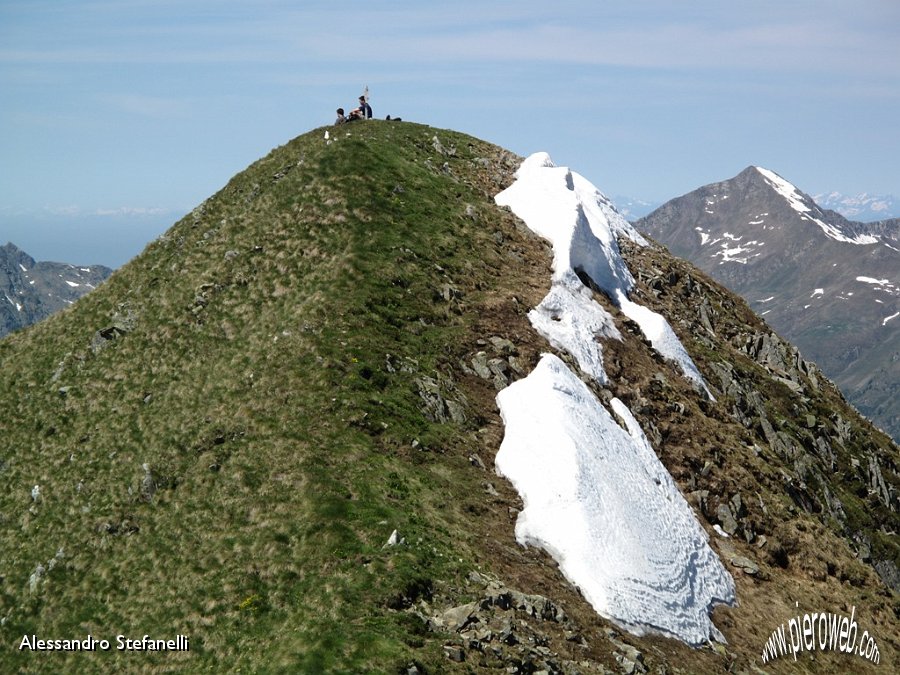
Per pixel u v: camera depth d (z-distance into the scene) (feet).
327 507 127.65
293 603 114.52
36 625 132.16
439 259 196.34
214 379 167.02
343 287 178.81
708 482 177.58
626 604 130.11
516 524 138.41
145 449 158.10
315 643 103.60
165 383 173.78
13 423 180.24
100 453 162.81
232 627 115.55
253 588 119.85
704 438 187.11
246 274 192.95
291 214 205.16
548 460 147.33
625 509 147.74
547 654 108.68
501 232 216.74
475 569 122.21
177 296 194.70
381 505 129.18
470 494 140.56
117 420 169.27
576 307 198.59
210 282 193.77
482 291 192.65
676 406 190.70
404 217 205.98
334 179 212.43
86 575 138.10
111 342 190.70
